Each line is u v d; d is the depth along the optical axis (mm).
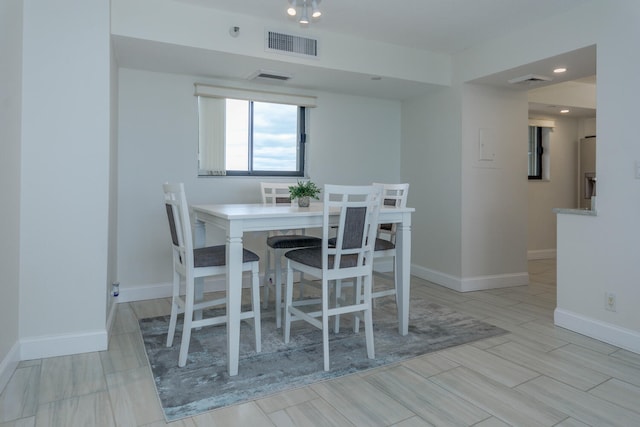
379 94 4625
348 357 2445
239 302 2238
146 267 3715
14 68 2174
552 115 5965
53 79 2377
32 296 2357
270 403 1925
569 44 3088
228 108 4098
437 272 4418
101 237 2506
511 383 2127
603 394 2014
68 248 2432
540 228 6074
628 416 1817
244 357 2438
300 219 2451
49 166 2377
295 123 4457
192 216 3877
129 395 1982
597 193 2773
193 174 3879
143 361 2369
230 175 4129
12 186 2174
